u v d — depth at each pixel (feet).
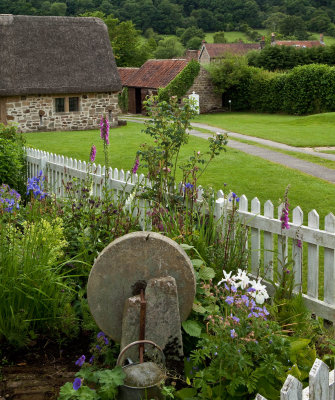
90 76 96.17
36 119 93.15
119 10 336.08
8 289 13.64
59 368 13.08
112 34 207.21
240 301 11.87
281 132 79.30
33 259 14.24
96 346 13.00
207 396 11.02
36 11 282.97
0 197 19.74
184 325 13.25
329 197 35.40
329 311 15.57
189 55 154.61
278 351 11.83
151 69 137.18
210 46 214.28
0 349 13.82
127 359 12.48
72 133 87.15
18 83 89.45
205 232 18.48
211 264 16.15
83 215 18.71
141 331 12.38
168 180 20.77
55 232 15.67
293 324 14.17
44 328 14.56
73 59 95.81
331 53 148.56
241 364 10.67
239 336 11.29
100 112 99.25
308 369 11.97
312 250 15.97
